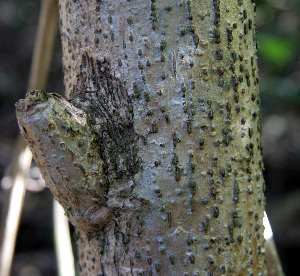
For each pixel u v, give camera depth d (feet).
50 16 2.02
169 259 1.30
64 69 1.46
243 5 1.35
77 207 1.32
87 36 1.34
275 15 5.03
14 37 7.16
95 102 1.33
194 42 1.29
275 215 5.45
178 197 1.29
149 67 1.29
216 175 1.31
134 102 1.30
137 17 1.29
